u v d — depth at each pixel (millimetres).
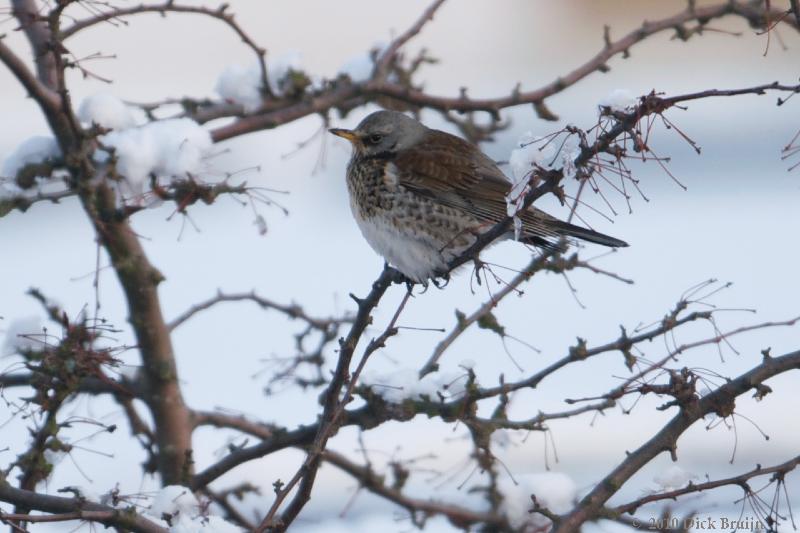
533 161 6566
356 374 7184
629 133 6109
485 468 9266
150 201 8773
